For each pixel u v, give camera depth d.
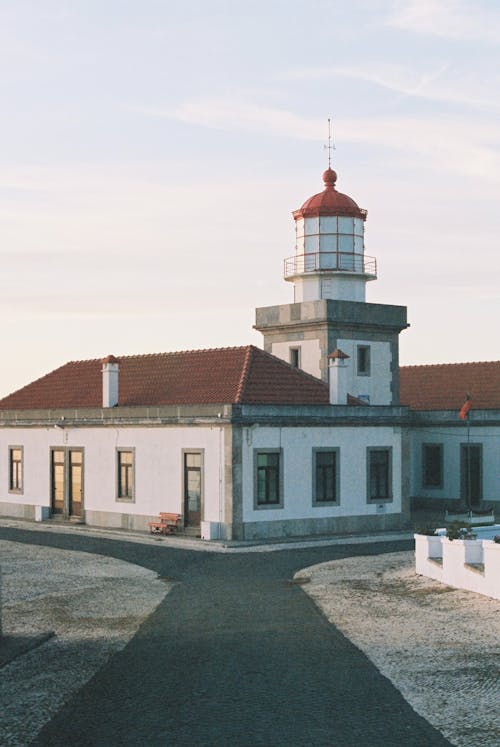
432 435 55.53
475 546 27.30
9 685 18.33
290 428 42.78
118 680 18.39
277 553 37.75
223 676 18.42
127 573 32.62
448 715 15.98
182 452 43.47
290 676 18.34
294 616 24.34
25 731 15.62
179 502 43.59
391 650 20.36
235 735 15.08
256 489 41.81
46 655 20.70
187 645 21.19
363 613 24.56
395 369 51.06
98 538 43.06
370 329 49.94
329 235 50.50
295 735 15.06
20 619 24.70
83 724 15.84
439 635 21.69
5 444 53.88
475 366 59.00
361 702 16.70
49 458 50.88
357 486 44.94
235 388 43.59
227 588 29.31
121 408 46.44
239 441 41.28
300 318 49.25
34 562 35.19
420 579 29.70
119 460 46.94
